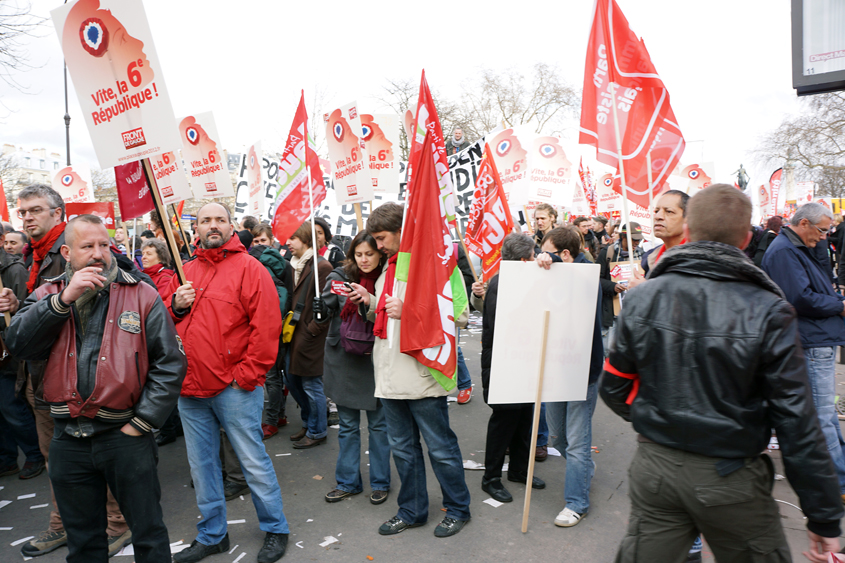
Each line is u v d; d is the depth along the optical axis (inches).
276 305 125.0
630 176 135.4
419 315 123.1
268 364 123.0
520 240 144.1
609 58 130.6
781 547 66.9
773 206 579.8
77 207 222.8
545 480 161.8
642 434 72.1
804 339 143.5
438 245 126.0
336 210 327.0
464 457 179.3
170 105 106.6
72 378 90.7
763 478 66.1
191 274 127.7
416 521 133.8
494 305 145.3
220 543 125.4
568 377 128.1
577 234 160.2
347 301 141.9
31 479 172.4
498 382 125.3
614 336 76.5
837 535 62.0
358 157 190.9
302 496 154.5
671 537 70.7
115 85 107.7
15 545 131.8
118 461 93.7
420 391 125.3
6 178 1154.7
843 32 117.0
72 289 86.8
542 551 122.9
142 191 158.2
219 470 126.9
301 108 181.8
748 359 64.0
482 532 131.3
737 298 66.5
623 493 151.0
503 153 256.8
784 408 62.4
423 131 126.9
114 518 129.6
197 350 119.2
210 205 125.8
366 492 156.6
